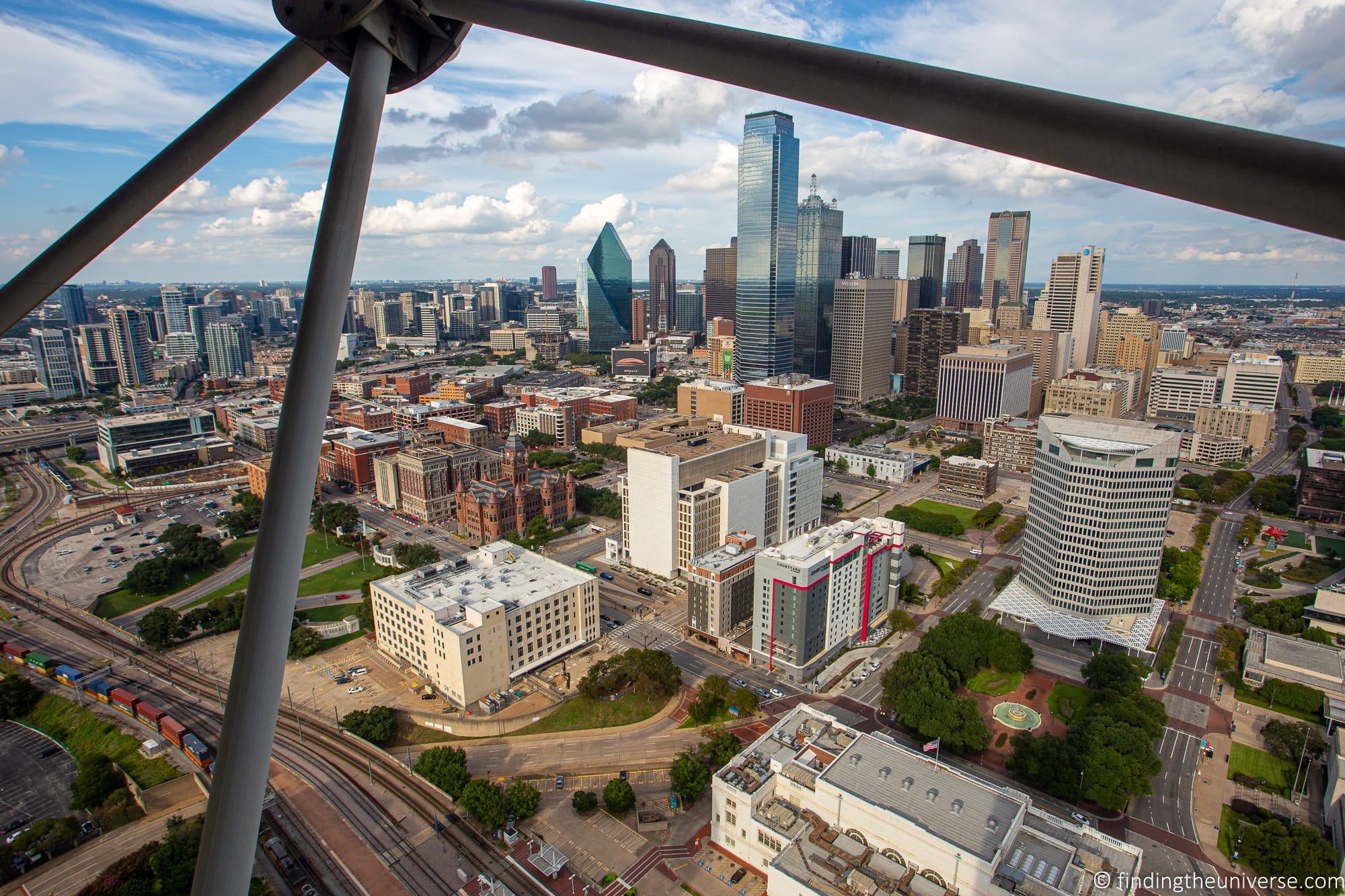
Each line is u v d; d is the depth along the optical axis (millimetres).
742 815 127188
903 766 125125
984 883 105875
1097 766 142125
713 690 170875
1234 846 133750
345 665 197500
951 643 188250
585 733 167375
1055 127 14664
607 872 127875
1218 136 12773
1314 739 155625
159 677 191375
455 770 145250
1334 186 11578
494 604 181375
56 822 133750
